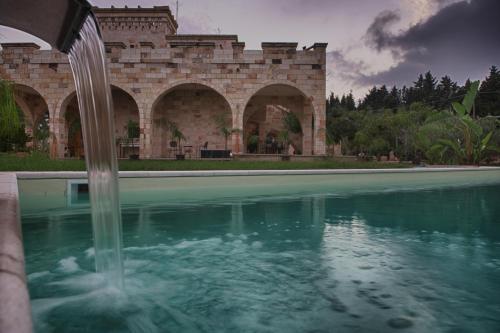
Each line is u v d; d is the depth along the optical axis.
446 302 2.09
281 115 24.98
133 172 7.48
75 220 4.56
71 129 21.44
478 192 8.36
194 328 1.80
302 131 19.86
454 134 21.23
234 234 3.95
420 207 5.95
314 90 16.53
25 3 2.10
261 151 24.00
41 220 4.55
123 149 19.72
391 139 30.97
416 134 22.83
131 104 19.86
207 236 3.86
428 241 3.61
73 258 3.00
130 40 22.58
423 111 36.16
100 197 2.81
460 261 2.90
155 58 16.64
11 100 10.48
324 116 16.48
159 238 3.77
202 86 18.28
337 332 1.74
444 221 4.72
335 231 4.09
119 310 2.01
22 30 2.50
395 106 64.44
